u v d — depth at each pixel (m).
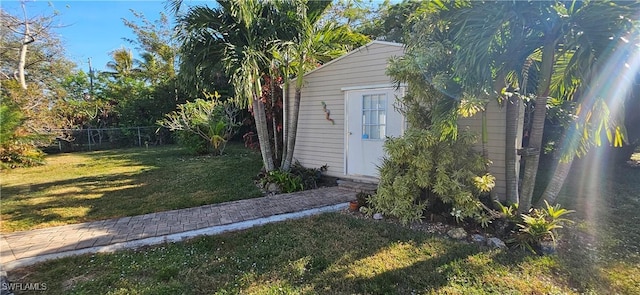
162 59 19.08
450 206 4.07
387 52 5.54
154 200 5.30
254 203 5.00
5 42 12.91
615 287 2.59
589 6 2.79
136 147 15.11
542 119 3.54
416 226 3.88
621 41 2.71
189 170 8.20
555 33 3.17
